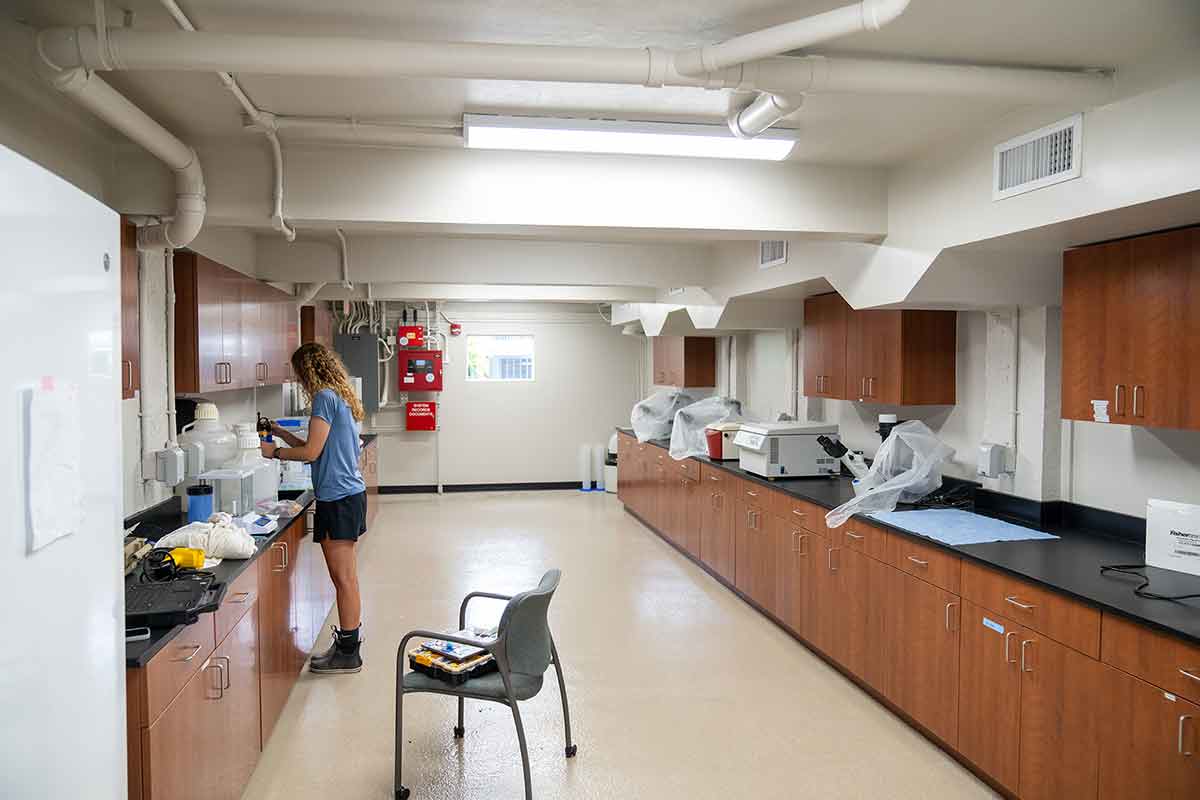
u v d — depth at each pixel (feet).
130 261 9.20
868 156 10.73
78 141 9.26
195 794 7.20
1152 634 7.06
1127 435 10.47
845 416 17.52
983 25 6.81
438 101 8.71
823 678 12.75
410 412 29.81
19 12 6.61
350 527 12.87
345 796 9.12
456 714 11.32
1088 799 7.77
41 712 3.83
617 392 31.86
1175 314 8.34
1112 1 6.35
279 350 17.48
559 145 9.57
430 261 17.90
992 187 9.31
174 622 6.69
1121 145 7.63
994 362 12.53
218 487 11.39
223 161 10.02
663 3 6.65
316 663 12.86
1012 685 8.80
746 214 11.02
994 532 10.74
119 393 4.87
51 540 3.92
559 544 22.18
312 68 6.71
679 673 12.90
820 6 6.72
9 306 3.51
